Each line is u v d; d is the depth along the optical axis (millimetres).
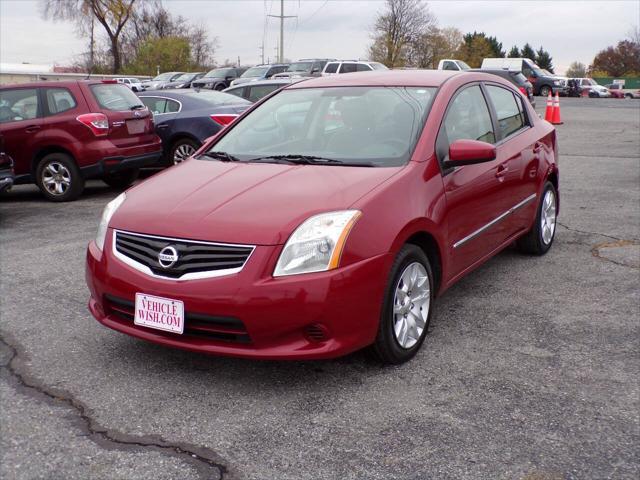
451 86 4508
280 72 26578
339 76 5012
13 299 4887
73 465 2770
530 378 3463
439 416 3094
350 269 3221
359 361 3701
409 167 3787
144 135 9477
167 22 65250
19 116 9094
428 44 62625
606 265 5430
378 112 4312
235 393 3367
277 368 3641
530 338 3990
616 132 16688
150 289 3316
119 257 3502
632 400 3211
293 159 4070
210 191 3662
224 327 3215
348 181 3609
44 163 9094
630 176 9898
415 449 2828
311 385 3432
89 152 8914
